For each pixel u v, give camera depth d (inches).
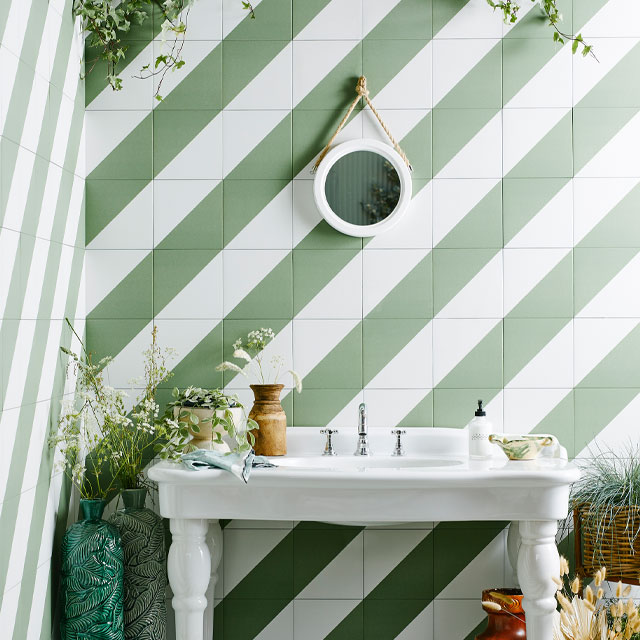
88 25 101.3
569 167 104.0
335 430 101.4
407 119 104.0
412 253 104.3
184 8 104.0
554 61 104.0
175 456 89.7
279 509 84.7
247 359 99.1
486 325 104.3
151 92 104.0
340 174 103.7
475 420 96.0
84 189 103.7
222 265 104.4
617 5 103.9
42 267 86.8
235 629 104.0
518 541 99.7
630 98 103.9
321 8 104.0
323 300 104.3
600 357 104.0
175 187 104.3
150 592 92.4
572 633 65.9
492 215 104.0
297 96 104.2
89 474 102.8
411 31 104.1
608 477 96.3
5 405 75.9
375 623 104.1
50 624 90.8
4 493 75.9
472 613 104.0
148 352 104.2
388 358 104.3
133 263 104.3
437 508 84.3
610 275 104.0
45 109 87.7
